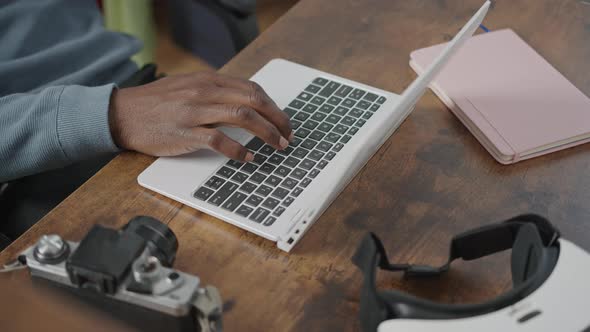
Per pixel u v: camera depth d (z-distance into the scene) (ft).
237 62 3.14
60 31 3.81
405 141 2.66
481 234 2.03
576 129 2.58
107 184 2.52
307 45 3.23
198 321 1.79
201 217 2.37
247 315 2.04
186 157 2.60
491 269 2.14
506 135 2.56
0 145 2.78
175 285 1.73
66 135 2.74
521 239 1.96
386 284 2.11
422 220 2.34
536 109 2.68
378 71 3.04
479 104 2.71
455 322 1.66
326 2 3.53
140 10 5.69
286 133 2.62
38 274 1.81
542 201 2.39
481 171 2.52
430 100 2.85
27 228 3.05
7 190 3.11
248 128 2.56
